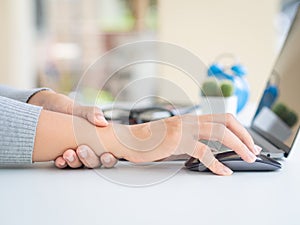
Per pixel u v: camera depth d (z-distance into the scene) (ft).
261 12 10.63
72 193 1.71
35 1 11.96
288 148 2.47
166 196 1.67
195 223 1.37
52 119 2.22
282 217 1.43
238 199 1.64
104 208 1.51
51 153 2.16
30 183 1.86
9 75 11.78
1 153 2.14
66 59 12.06
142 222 1.37
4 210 1.49
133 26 11.68
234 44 10.78
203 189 1.79
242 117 4.34
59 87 11.86
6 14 11.61
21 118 2.18
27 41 11.94
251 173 2.11
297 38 3.28
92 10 11.89
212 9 10.79
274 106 3.22
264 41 10.68
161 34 11.03
